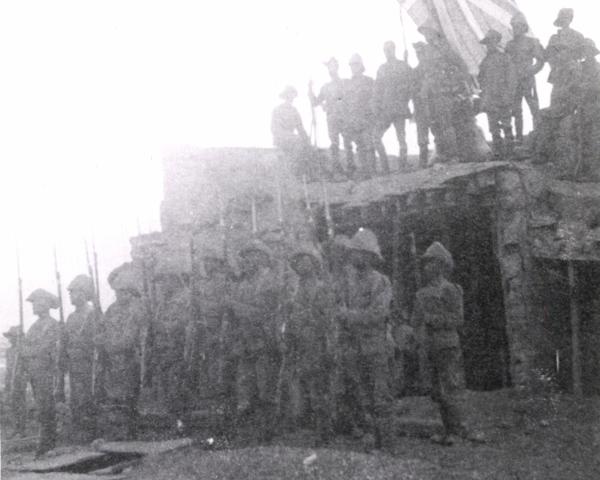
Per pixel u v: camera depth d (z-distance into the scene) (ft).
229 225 30.32
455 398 21.65
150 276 30.12
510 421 22.31
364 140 30.86
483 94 28.68
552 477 18.15
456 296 22.04
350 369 22.88
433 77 28.71
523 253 24.64
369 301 22.76
